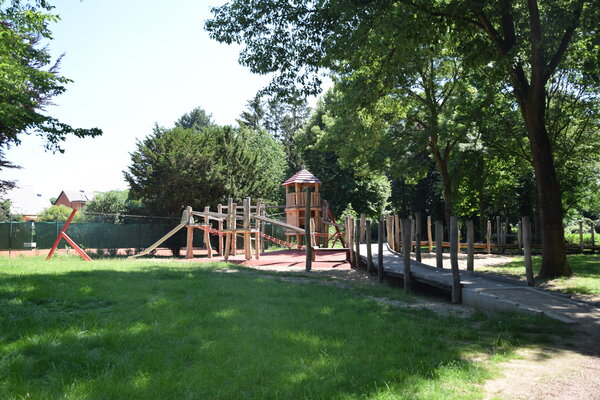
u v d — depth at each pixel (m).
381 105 22.27
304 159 47.59
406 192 51.91
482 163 29.31
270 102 16.33
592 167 26.45
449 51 20.91
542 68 13.84
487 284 11.73
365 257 19.11
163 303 8.31
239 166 37.56
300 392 4.24
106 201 52.00
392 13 12.63
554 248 14.10
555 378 4.99
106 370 4.82
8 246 27.48
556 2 13.28
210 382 4.47
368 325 7.23
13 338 5.85
